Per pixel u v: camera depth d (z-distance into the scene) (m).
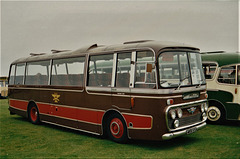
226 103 8.93
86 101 7.67
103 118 7.19
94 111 7.42
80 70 8.02
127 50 6.66
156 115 5.89
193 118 6.66
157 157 5.66
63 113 8.57
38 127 9.55
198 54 7.31
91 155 5.92
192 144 6.67
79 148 6.53
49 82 9.24
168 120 5.88
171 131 5.95
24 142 7.26
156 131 5.91
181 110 6.16
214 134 7.75
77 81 8.08
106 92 7.05
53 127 9.55
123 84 6.66
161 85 5.92
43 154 6.09
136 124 6.30
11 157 5.91
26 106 10.62
